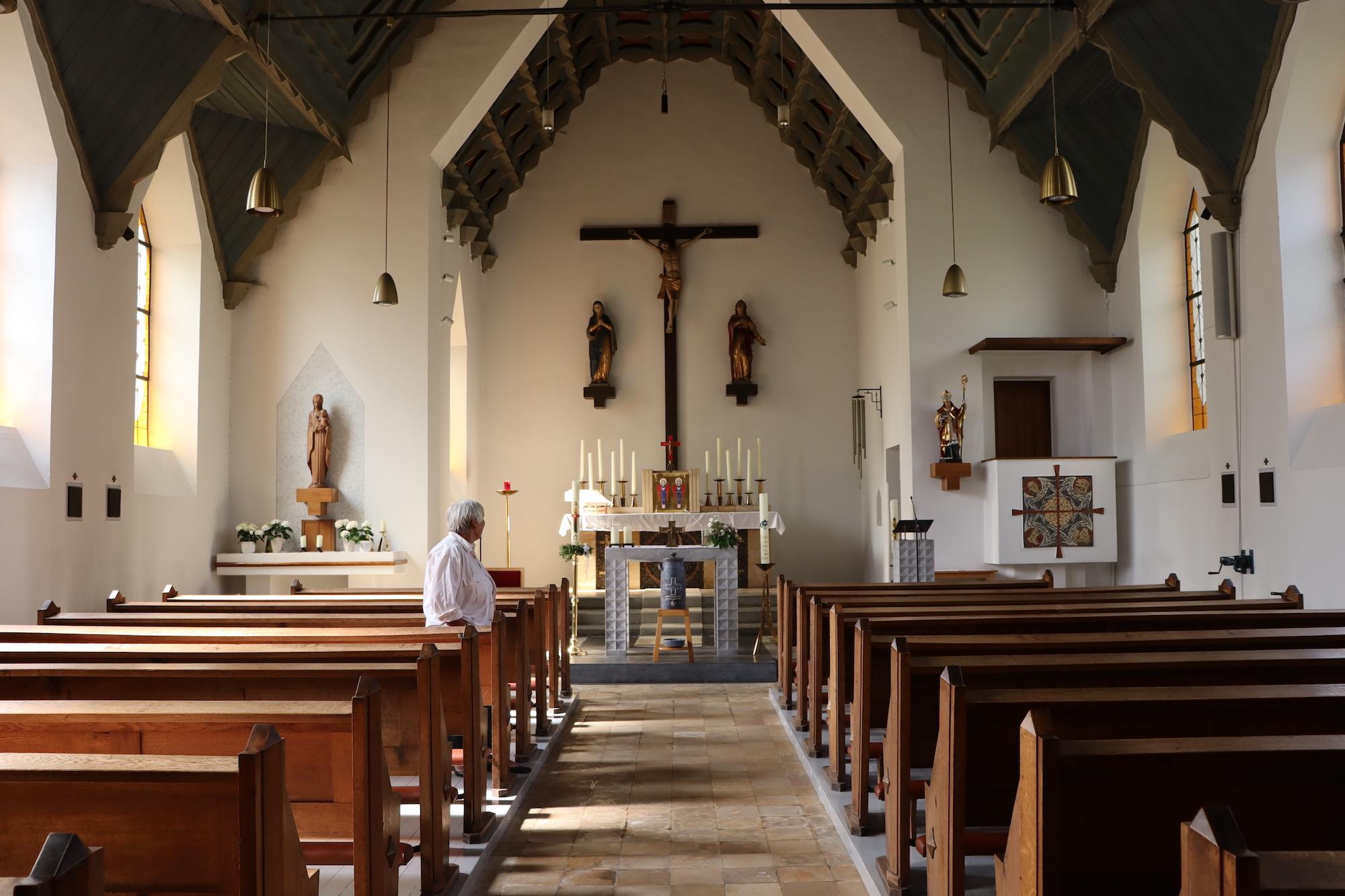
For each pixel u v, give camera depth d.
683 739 8.12
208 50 9.50
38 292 8.85
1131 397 12.30
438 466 13.02
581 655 11.96
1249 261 9.62
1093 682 4.28
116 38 9.18
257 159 12.08
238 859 2.60
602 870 5.12
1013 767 3.87
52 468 8.79
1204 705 3.51
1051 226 12.91
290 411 12.52
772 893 4.79
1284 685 3.75
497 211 17.06
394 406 12.45
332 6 10.89
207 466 11.88
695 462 17.47
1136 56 9.70
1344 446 8.29
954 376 12.84
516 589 10.10
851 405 17.52
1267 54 9.09
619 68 17.95
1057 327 12.88
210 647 5.24
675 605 11.36
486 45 12.56
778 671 10.30
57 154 8.99
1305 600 8.78
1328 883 1.77
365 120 12.58
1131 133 12.22
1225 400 10.16
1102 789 2.78
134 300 10.31
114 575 9.81
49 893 1.57
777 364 17.59
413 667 4.51
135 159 9.59
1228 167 9.73
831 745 6.42
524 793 6.45
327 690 4.50
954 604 7.30
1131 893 2.79
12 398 8.78
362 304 12.53
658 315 17.69
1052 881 2.65
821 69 13.41
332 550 12.21
